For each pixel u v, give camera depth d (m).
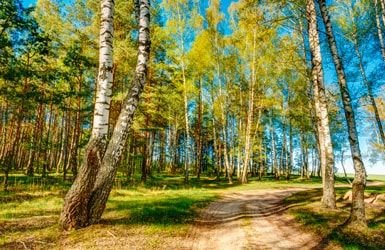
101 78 7.35
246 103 32.62
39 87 20.34
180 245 6.62
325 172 11.50
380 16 16.48
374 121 26.25
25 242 5.90
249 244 7.02
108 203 11.62
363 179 8.58
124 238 6.54
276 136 46.84
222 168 51.81
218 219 10.23
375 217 9.53
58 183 18.61
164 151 46.06
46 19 18.94
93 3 18.53
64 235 6.45
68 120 28.47
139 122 21.69
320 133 12.61
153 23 21.77
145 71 8.10
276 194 19.77
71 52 18.50
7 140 31.67
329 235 7.72
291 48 15.64
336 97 18.00
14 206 10.42
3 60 15.12
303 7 13.06
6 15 14.07
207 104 33.16
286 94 28.77
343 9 17.66
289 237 7.86
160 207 10.98
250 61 27.64
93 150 7.15
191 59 24.98
